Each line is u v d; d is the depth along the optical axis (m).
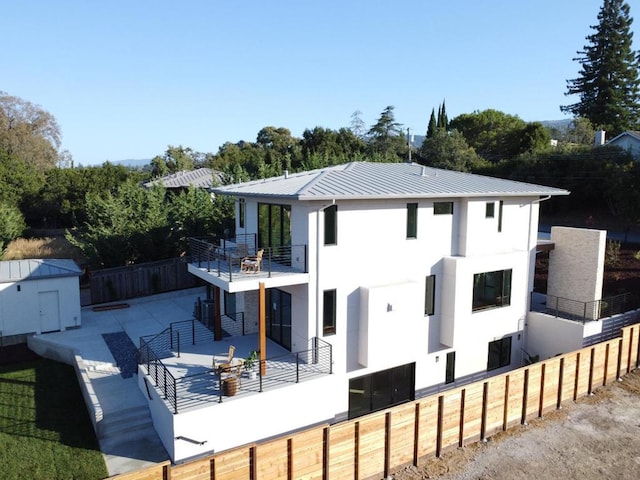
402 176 21.06
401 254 18.48
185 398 14.38
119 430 15.02
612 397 18.31
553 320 21.69
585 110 70.69
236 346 18.89
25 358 21.38
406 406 13.50
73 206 53.97
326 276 16.86
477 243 20.30
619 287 26.12
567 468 13.84
